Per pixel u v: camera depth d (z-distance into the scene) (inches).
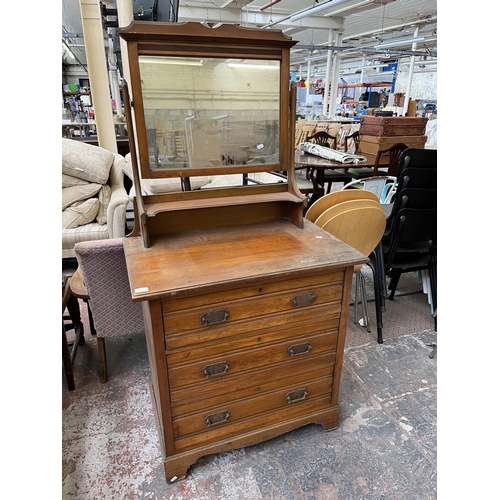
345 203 70.1
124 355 80.0
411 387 71.3
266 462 55.9
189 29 47.4
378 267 82.8
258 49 51.9
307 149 156.5
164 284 41.9
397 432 61.3
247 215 61.6
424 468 55.1
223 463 55.6
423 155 75.0
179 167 52.7
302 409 57.9
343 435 60.7
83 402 66.7
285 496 50.9
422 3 279.1
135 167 49.8
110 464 55.0
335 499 50.6
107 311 66.4
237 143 55.0
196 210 58.0
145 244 51.9
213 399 50.5
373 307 98.9
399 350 81.9
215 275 44.2
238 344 48.8
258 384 52.7
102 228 107.7
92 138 170.1
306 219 65.1
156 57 47.6
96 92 136.2
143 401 67.1
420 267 87.2
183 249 51.7
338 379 58.5
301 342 53.1
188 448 51.8
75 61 499.8
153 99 48.9
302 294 50.1
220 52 50.1
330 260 48.8
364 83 567.8
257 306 47.9
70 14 288.2
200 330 45.8
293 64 708.7
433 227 80.0
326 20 333.4
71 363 68.9
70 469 54.2
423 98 538.3
